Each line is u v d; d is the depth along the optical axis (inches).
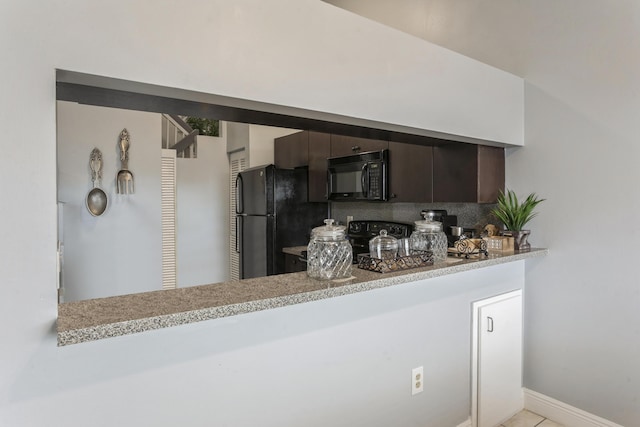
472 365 88.6
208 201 201.5
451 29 117.6
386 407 72.3
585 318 92.7
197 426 51.0
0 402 37.9
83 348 42.8
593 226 90.7
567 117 94.2
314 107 58.0
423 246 81.7
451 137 85.7
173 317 43.4
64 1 39.0
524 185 102.3
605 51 87.7
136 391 46.5
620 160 86.0
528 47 100.6
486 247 88.9
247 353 54.9
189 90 46.7
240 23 50.5
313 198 152.0
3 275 37.5
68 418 42.1
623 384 86.9
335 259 62.6
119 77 41.8
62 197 114.7
